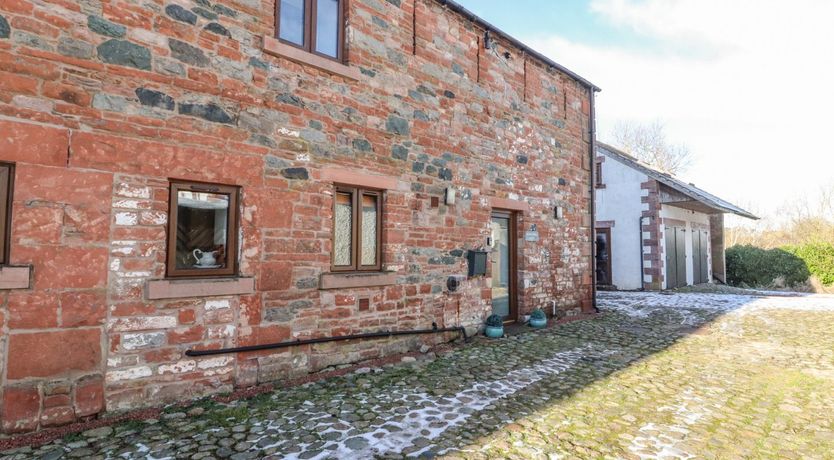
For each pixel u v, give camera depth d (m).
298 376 4.75
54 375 3.37
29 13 3.35
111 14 3.69
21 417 3.24
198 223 4.21
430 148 6.29
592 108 9.89
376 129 5.57
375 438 3.34
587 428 3.59
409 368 5.22
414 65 6.10
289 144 4.73
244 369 4.36
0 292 3.18
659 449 3.23
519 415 3.83
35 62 3.36
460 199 6.74
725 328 8.10
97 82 3.61
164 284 3.84
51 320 3.37
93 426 3.44
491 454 3.11
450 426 3.58
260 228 4.47
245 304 4.36
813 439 3.44
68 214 3.45
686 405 4.15
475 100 7.08
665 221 14.95
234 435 3.36
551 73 8.86
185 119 4.04
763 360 5.82
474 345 6.40
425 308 6.15
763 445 3.33
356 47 5.39
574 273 9.34
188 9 4.09
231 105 4.32
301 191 4.80
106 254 3.60
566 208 9.16
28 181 3.30
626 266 15.16
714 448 3.27
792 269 17.86
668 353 6.15
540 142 8.49
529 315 8.15
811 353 6.21
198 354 4.04
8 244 3.28
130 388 3.71
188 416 3.70
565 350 6.21
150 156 3.83
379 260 5.70
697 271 17.30
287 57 4.71
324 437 3.34
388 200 5.70
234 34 4.38
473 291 6.95
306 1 5.07
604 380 4.87
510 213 8.11
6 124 3.24
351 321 5.24
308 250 4.84
